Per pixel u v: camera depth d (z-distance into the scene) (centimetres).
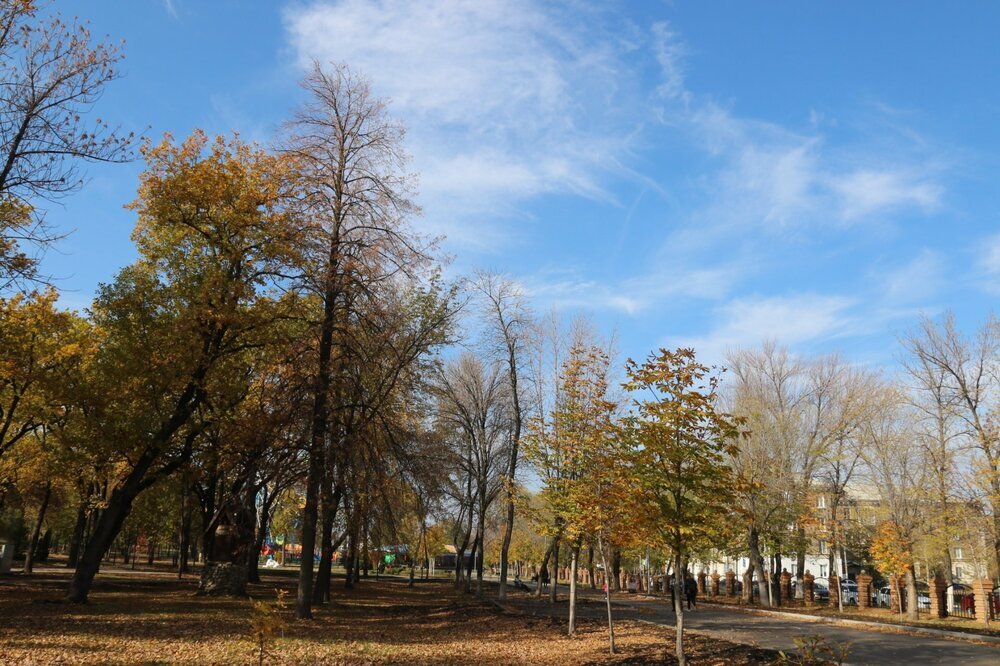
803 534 3941
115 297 2600
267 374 2345
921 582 5041
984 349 2912
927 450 2997
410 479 2506
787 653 1580
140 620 1944
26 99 1612
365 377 2334
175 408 2586
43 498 4422
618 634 2062
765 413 3900
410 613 2723
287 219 2309
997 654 1641
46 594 2608
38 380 2331
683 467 1470
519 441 2322
